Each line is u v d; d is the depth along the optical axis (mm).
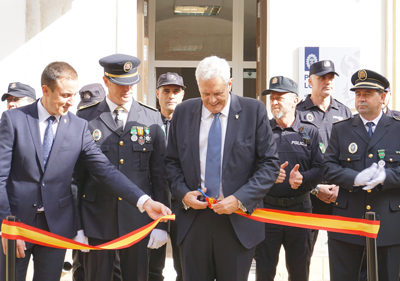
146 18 5547
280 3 5078
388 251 3076
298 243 3578
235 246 2771
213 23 7105
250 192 2666
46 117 2777
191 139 2834
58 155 2768
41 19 4988
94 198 3062
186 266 2816
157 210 2852
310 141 3725
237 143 2773
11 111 2721
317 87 4129
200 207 2670
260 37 5375
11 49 4953
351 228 2803
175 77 4191
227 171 2756
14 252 2447
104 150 3076
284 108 3691
